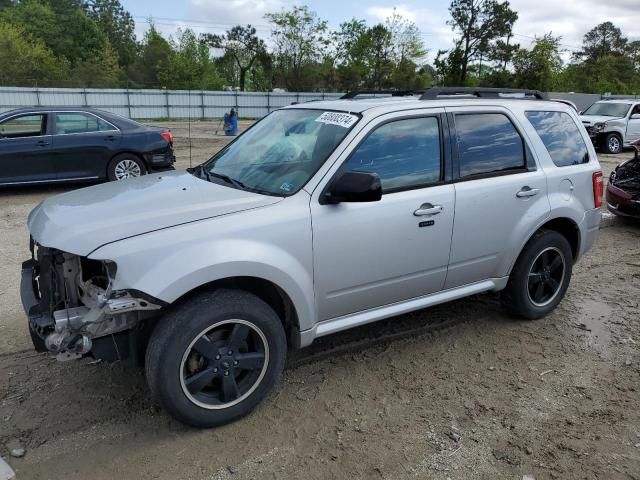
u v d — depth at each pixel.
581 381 3.81
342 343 4.32
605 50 102.12
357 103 3.92
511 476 2.88
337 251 3.41
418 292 3.96
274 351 3.29
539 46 58.53
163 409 3.31
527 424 3.32
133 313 3.00
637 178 8.24
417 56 64.25
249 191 3.45
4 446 3.04
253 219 3.14
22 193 10.20
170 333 2.94
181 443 3.10
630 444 3.14
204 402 3.13
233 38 72.69
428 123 3.89
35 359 3.96
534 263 4.56
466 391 3.67
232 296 3.09
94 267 3.08
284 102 46.44
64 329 2.91
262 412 3.40
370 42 62.66
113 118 10.53
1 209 8.85
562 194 4.57
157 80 71.88
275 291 3.44
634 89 77.56
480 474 2.89
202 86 70.94
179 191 3.47
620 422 3.34
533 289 4.67
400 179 3.70
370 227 3.51
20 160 9.58
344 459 2.99
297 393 3.62
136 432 3.19
